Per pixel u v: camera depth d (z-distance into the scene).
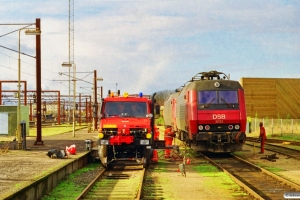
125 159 19.08
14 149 26.00
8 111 42.88
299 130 46.16
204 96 23.31
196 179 15.52
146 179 15.41
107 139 18.48
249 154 25.17
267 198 11.79
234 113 23.16
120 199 11.86
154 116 19.30
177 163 21.14
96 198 12.00
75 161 18.64
